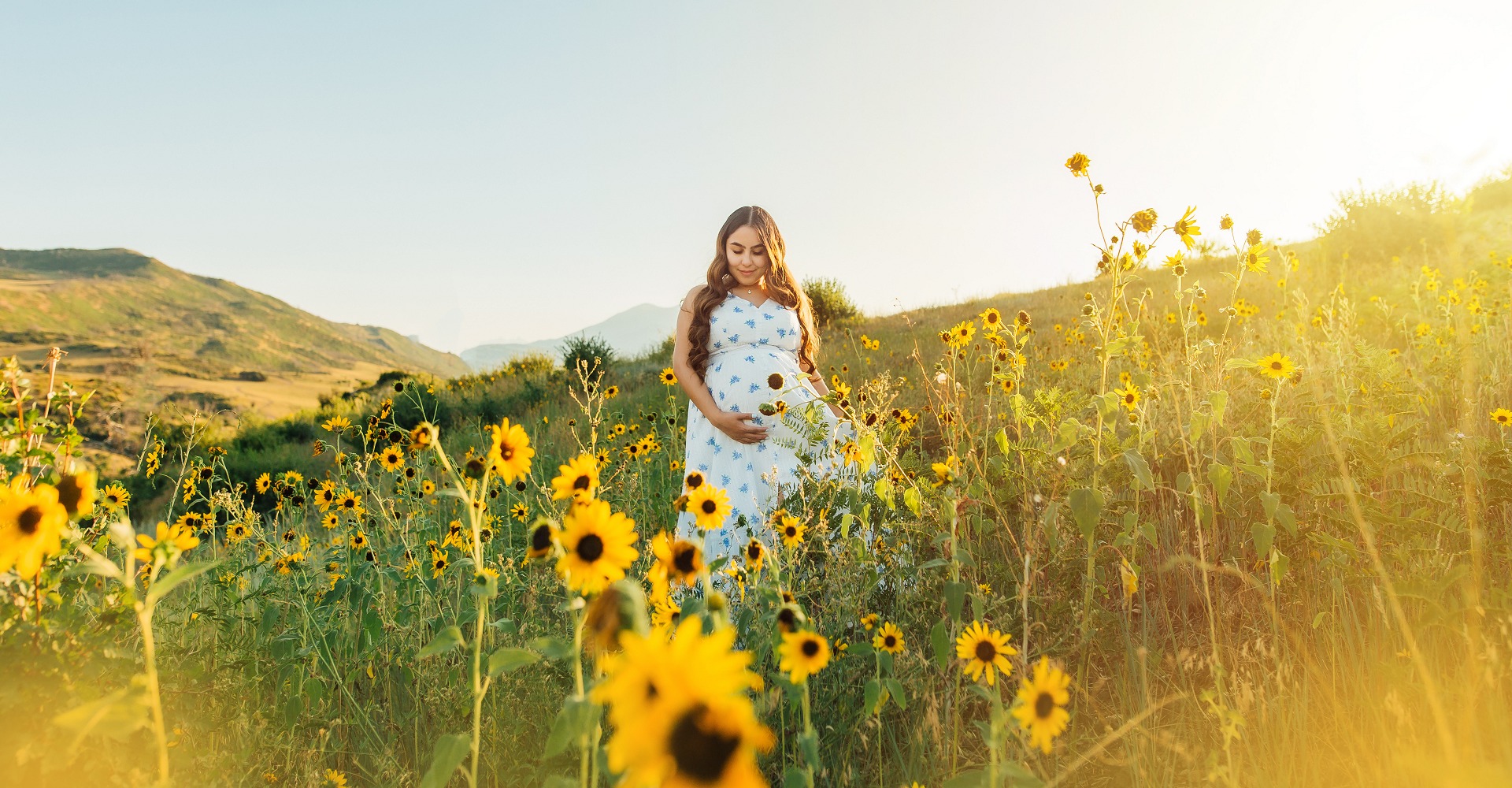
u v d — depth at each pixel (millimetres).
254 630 2557
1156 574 2521
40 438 1700
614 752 473
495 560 2602
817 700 1937
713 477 3467
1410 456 2309
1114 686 2068
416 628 2578
